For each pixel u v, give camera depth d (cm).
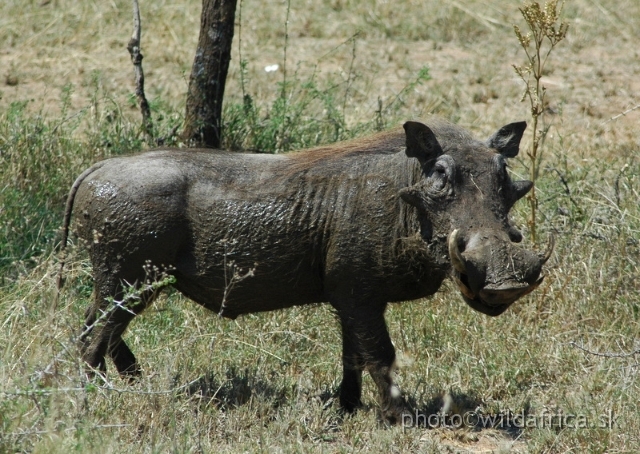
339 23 4844
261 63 4309
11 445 1555
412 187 1780
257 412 1953
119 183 1909
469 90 4044
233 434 1855
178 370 2031
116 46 4497
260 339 2209
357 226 1858
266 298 1947
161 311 2292
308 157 1950
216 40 2827
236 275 1883
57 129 3000
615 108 3884
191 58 4353
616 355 2034
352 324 1898
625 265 2486
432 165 1800
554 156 3312
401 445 1839
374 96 3925
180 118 3109
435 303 2406
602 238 2553
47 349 1803
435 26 4872
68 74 4106
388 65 4356
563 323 2344
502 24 4931
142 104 2969
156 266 1912
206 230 1905
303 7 5053
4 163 2781
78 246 2097
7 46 4469
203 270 1925
